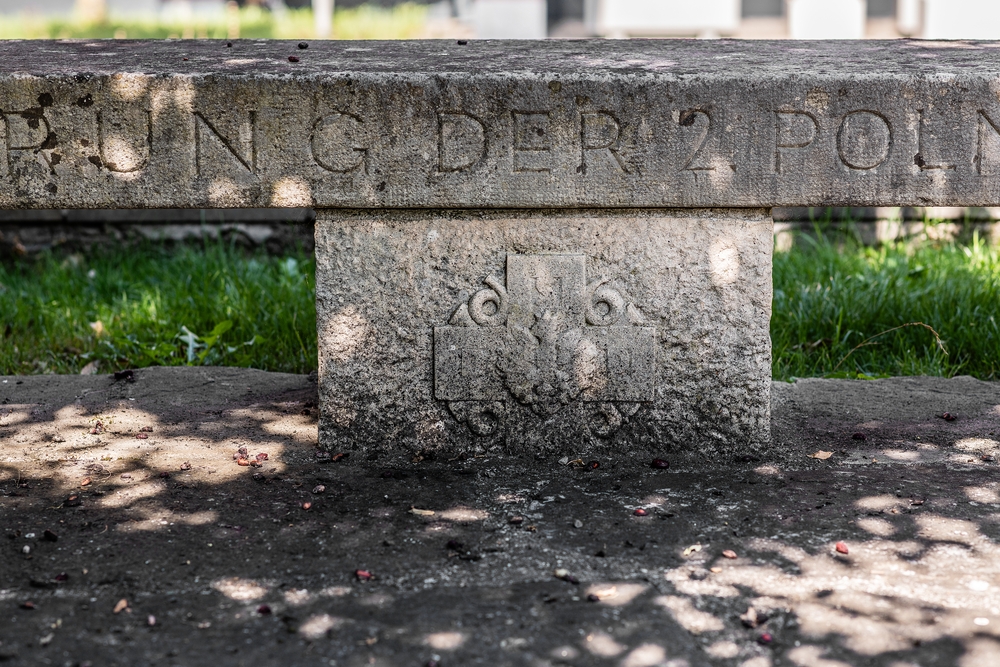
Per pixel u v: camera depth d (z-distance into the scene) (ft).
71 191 9.09
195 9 32.12
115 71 9.00
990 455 9.91
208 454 9.95
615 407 9.78
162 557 7.84
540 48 10.80
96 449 10.08
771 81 9.03
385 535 8.23
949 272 15.83
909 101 9.07
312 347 13.82
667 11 25.40
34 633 6.77
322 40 11.37
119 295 16.55
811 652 6.57
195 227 19.06
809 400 11.53
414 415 9.76
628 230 9.46
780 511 8.64
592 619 6.96
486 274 9.52
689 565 7.70
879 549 7.92
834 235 18.95
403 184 9.14
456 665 6.44
